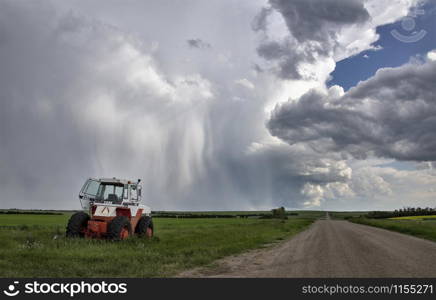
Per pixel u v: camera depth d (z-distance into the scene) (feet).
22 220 187.83
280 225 181.47
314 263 47.75
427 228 133.80
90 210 64.18
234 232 106.52
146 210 71.97
